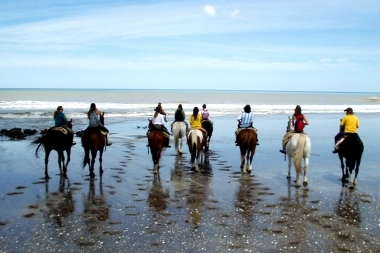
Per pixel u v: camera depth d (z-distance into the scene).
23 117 33.53
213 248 7.02
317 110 51.97
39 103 51.47
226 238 7.48
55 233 7.62
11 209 9.06
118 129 26.98
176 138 16.89
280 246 7.12
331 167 14.77
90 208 9.22
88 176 12.63
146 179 12.32
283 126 30.81
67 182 11.77
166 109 46.25
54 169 13.73
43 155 16.52
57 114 12.64
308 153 11.47
